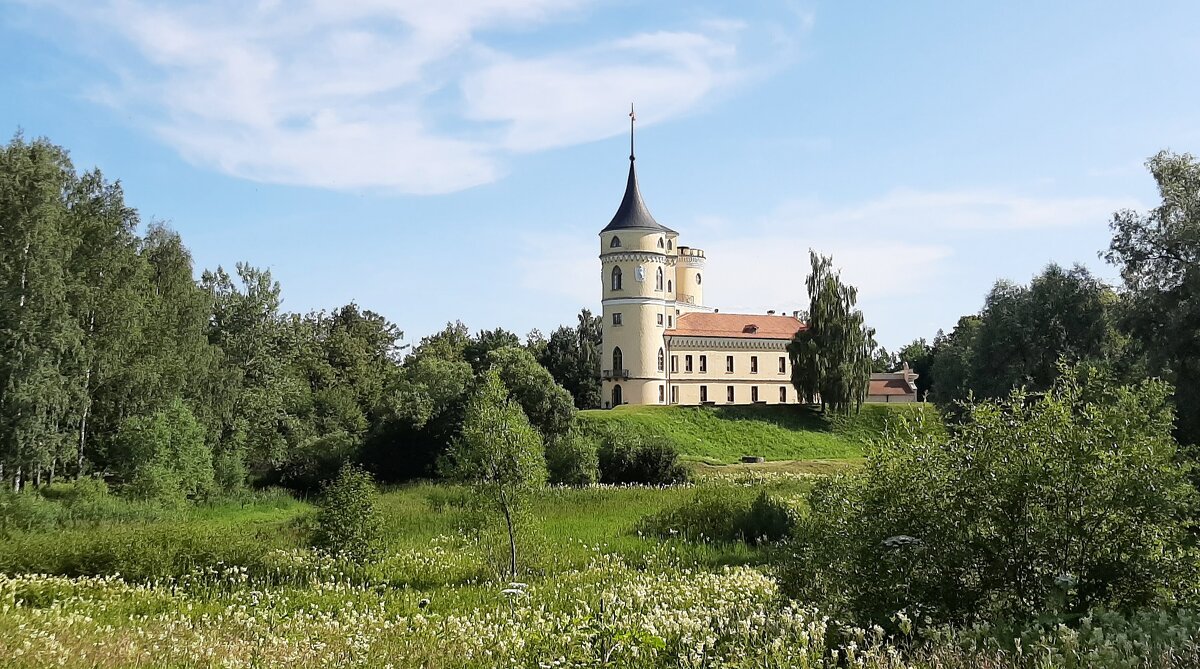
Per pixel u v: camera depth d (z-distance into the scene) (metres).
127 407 48.28
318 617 15.82
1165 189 42.59
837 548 12.43
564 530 27.33
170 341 51.56
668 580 18.36
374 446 59.84
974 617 10.95
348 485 23.58
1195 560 10.80
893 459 12.24
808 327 82.31
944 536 11.47
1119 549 10.98
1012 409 12.20
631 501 34.66
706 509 26.80
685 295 106.56
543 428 62.34
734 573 17.88
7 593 17.81
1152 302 40.72
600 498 36.03
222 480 49.78
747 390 98.00
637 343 90.94
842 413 80.56
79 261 47.28
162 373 49.59
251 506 46.31
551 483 47.69
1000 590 11.28
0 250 41.56
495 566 21.44
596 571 20.11
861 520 12.15
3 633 13.05
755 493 29.98
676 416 77.94
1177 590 10.76
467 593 18.38
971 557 11.29
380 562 22.55
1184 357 37.69
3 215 41.88
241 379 59.03
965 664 8.95
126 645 12.98
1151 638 8.76
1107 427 11.20
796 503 26.44
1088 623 9.21
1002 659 8.81
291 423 62.59
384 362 108.69
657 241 92.38
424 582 20.77
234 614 16.28
